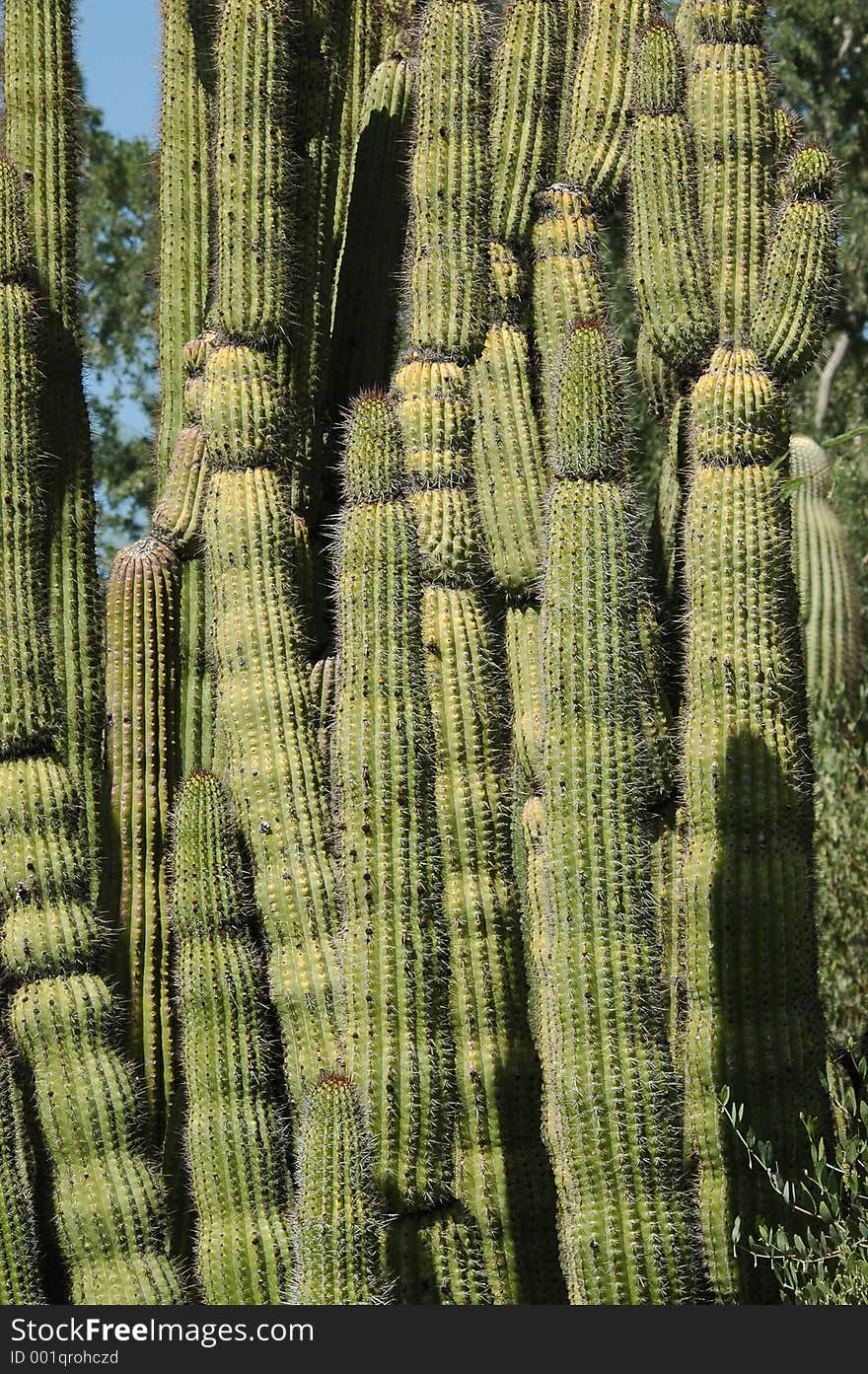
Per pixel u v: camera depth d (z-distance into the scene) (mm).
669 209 6988
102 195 24625
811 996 6391
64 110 7648
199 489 7496
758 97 7047
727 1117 6238
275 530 6848
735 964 6301
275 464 6984
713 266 7031
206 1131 6414
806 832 6469
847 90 21875
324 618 7828
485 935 6242
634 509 5969
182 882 6559
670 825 6789
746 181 7012
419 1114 5582
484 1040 6207
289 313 7137
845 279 20781
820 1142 5824
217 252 7176
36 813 6730
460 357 6574
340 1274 5258
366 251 8461
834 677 12688
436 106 6668
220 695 6770
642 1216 5555
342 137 8492
